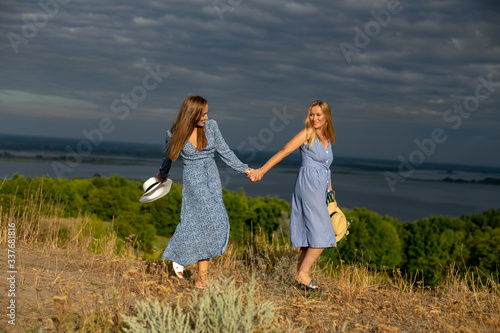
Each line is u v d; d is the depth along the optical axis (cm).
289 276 486
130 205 3341
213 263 551
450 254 3053
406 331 351
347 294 436
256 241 601
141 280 428
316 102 442
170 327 271
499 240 1825
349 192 15100
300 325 335
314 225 437
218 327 275
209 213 423
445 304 424
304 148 448
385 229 2919
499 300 444
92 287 395
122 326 302
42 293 358
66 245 622
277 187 12362
